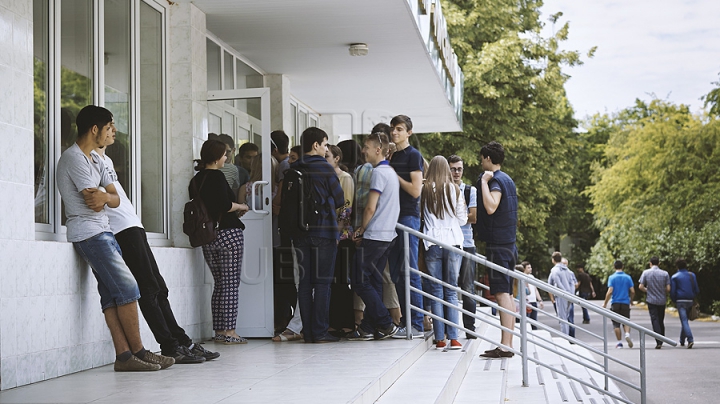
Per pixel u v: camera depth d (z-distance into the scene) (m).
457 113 16.61
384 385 5.82
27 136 5.45
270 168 8.36
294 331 8.09
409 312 8.06
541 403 7.42
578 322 25.41
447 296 8.38
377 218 7.83
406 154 8.06
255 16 9.16
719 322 24.72
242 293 8.31
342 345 7.64
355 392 5.00
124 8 7.50
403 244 8.11
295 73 12.45
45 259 5.50
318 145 7.66
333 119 16.45
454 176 9.68
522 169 26.58
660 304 16.80
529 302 15.77
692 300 16.94
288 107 12.84
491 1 27.02
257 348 7.45
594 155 54.00
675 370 13.33
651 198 33.62
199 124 8.46
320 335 7.78
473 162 25.44
